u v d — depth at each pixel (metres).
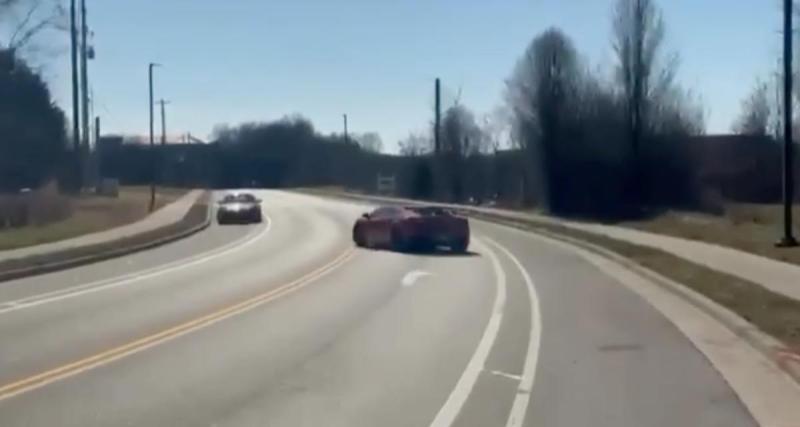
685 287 21.67
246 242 40.12
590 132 60.34
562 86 62.09
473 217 61.66
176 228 46.81
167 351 14.28
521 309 19.19
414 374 12.47
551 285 23.81
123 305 19.86
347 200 88.62
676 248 33.00
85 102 74.31
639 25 57.31
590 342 15.07
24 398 11.09
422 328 16.58
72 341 15.24
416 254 33.81
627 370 12.72
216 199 86.81
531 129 63.38
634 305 19.88
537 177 65.81
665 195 58.81
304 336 15.70
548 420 9.97
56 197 51.00
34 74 76.38
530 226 49.81
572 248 37.06
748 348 14.41
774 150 67.56
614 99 59.34
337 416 10.17
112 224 48.81
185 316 18.11
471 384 11.80
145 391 11.45
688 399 10.98
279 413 10.32
